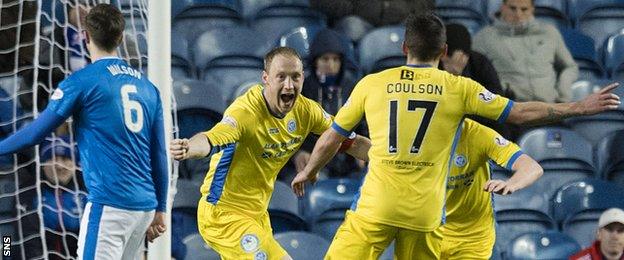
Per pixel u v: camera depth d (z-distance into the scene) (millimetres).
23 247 26859
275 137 23094
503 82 35688
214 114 33938
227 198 23469
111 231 19656
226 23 37344
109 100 19641
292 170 32875
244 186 23453
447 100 20609
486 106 20594
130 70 20281
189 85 33812
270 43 36500
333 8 36938
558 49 36344
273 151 23250
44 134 19328
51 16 28219
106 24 19906
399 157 20609
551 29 36344
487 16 39000
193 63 35938
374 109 20859
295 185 22219
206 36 36062
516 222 33781
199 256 30641
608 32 39875
